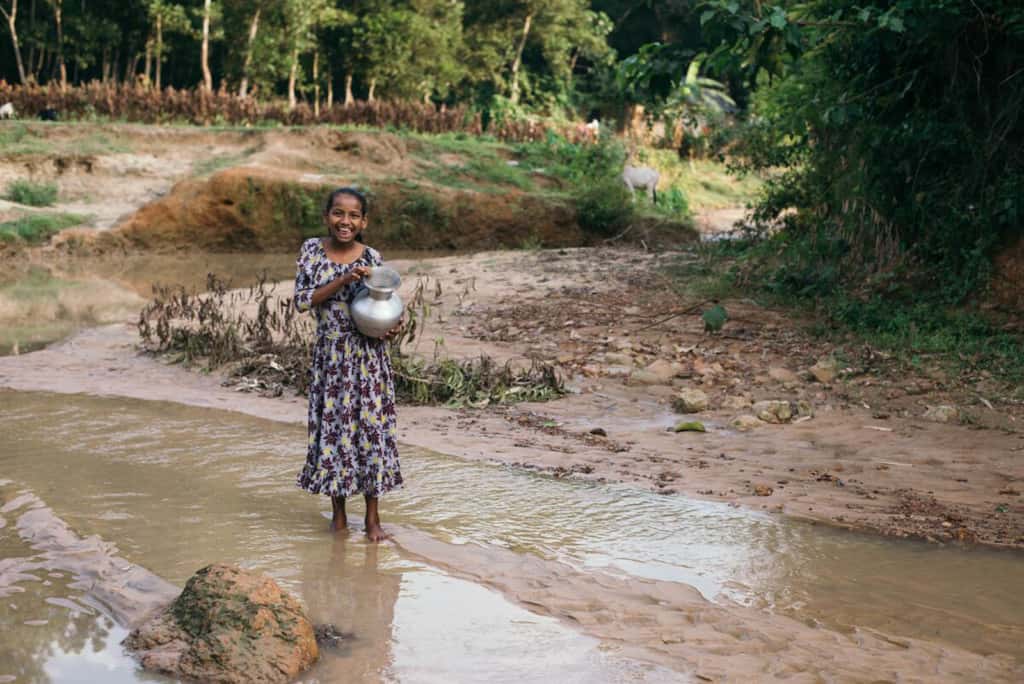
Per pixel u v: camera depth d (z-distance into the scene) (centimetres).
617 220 2502
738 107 4456
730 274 1321
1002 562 457
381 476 464
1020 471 600
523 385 807
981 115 1067
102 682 320
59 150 2402
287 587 402
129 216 2217
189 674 325
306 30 3984
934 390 791
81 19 3841
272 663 325
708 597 407
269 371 855
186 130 2595
